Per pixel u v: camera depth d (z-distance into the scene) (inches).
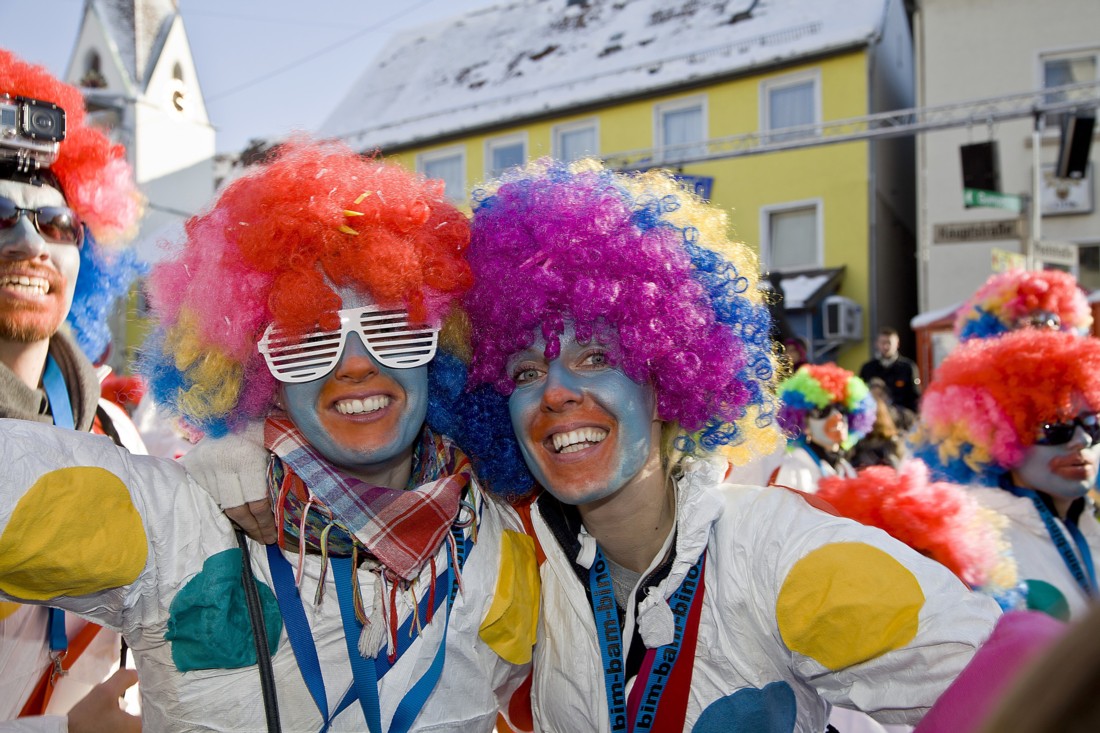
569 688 71.5
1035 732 19.8
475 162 698.2
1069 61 514.9
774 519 67.1
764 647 66.9
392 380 64.0
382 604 61.2
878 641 58.1
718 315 75.3
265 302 62.9
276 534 61.2
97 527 53.7
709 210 81.7
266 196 63.1
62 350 92.1
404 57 847.1
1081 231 498.9
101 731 63.1
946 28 533.0
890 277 595.8
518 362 70.9
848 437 212.8
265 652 59.8
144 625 58.9
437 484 65.4
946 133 529.3
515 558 71.2
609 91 633.6
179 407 68.8
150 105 407.8
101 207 102.0
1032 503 112.3
